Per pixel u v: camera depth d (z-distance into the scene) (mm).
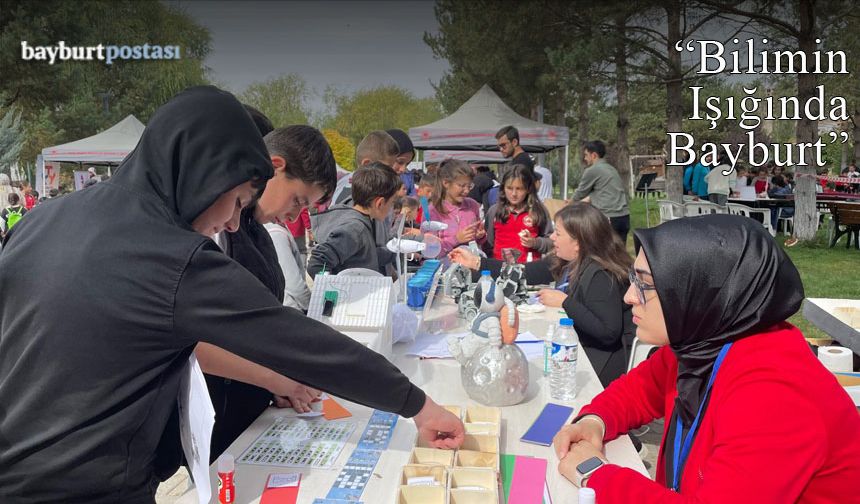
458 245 4594
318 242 3066
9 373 1072
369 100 41531
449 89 23203
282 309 1159
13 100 20922
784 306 1245
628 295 1400
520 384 1867
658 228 1350
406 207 4422
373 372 1271
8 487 1107
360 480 1438
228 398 1749
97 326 1031
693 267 1264
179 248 1062
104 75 28500
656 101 21844
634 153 37500
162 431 1185
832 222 11852
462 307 2846
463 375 1902
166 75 29766
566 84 12344
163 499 2854
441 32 19859
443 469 1380
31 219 1132
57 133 25344
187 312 1070
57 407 1055
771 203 13180
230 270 1106
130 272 1038
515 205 4750
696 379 1350
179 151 1093
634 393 1725
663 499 1231
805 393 1153
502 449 1622
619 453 1638
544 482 1450
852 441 1187
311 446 1602
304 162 1705
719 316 1265
